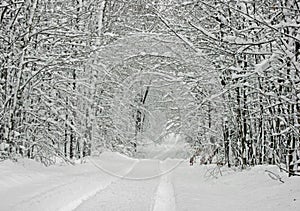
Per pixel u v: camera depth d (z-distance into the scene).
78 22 16.50
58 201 8.57
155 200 9.42
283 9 8.95
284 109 10.70
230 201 9.03
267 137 12.95
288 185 9.16
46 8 15.62
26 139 14.99
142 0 13.52
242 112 13.05
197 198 9.33
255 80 11.68
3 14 13.98
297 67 8.40
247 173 11.89
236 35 11.27
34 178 11.55
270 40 9.04
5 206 7.70
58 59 14.69
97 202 8.92
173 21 12.94
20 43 14.55
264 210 7.80
